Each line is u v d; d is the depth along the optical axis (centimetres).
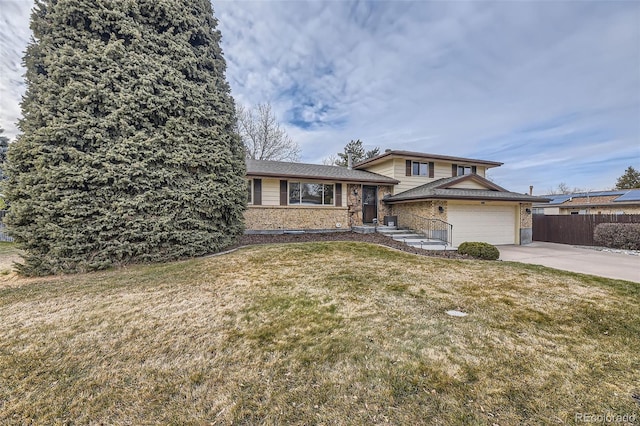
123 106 645
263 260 721
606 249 1065
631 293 486
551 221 1352
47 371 258
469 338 318
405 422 195
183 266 661
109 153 630
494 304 430
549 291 496
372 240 1066
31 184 593
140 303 430
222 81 848
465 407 209
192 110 745
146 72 684
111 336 326
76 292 482
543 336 325
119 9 664
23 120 617
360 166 1656
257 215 1200
